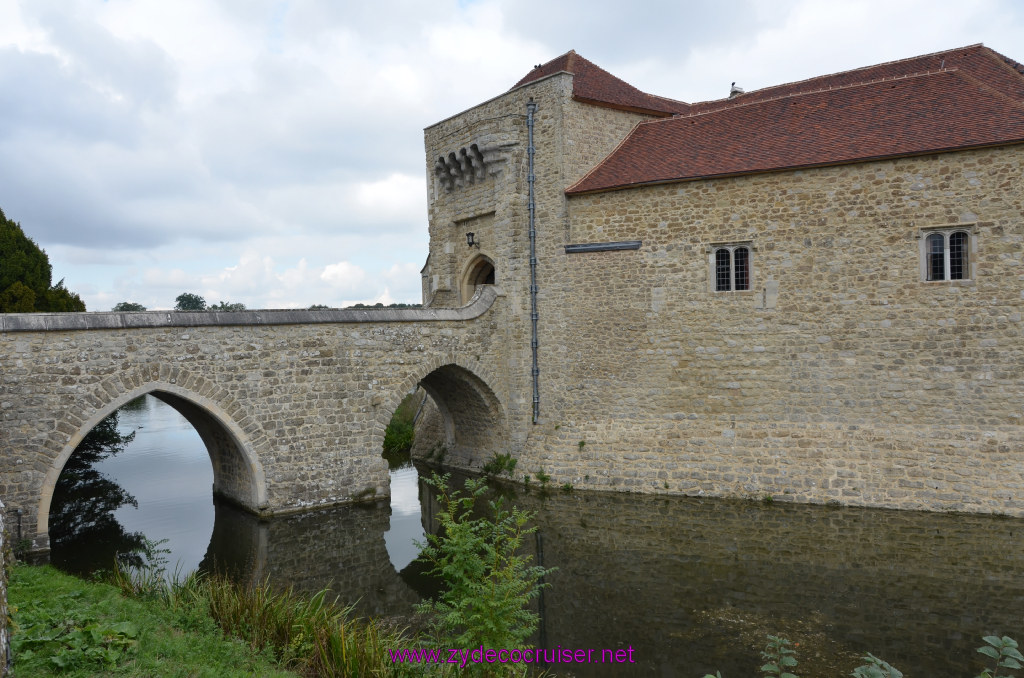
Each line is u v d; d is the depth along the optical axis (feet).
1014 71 57.93
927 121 54.60
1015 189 50.31
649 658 32.89
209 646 26.43
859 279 55.11
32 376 48.47
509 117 67.56
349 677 26.16
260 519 57.72
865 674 20.52
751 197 58.34
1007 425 50.72
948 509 50.80
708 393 60.03
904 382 53.78
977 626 34.81
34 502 48.44
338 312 61.46
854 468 54.19
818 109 61.16
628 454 62.08
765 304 57.98
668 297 61.52
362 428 62.59
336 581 45.47
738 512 54.70
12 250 101.65
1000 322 50.96
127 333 51.93
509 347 69.46
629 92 73.56
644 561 46.14
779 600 39.04
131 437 90.89
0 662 18.65
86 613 27.32
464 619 26.16
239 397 56.59
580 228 65.57
